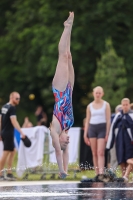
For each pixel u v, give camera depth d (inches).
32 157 1144.8
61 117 700.7
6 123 1098.1
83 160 1154.0
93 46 2309.3
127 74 2278.5
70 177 1172.5
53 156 1160.2
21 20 2573.8
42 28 2386.8
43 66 2337.6
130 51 2289.6
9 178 1109.1
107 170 1009.5
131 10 2309.3
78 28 2311.8
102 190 773.3
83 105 2581.2
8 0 2817.4
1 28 2869.1
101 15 2277.3
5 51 2701.8
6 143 1099.3
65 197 676.7
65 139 692.1
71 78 724.7
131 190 771.4
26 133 1152.2
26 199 655.1
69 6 2390.5
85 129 1059.3
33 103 2704.2
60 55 717.3
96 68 2356.1
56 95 711.7
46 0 2420.0
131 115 1022.4
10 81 2696.9
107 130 1029.8
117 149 1021.8
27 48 2539.4
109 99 2028.8
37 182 1063.0
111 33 2316.7
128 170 1008.9
